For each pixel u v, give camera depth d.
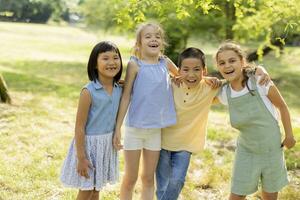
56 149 5.85
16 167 5.05
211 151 6.15
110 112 3.44
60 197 4.34
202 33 14.77
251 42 15.56
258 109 3.48
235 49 3.50
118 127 3.51
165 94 3.64
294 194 4.68
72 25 45.69
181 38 15.16
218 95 3.68
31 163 5.23
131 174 3.74
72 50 24.33
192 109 3.70
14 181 4.65
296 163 5.71
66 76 14.82
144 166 3.76
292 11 6.23
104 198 4.36
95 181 3.45
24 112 7.82
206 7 5.66
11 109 7.95
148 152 3.71
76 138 3.36
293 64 21.59
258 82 3.47
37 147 5.90
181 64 3.64
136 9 5.99
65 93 10.33
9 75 12.59
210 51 20.64
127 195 3.81
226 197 4.62
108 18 17.61
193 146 3.79
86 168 3.37
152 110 3.58
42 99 9.30
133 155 3.69
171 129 3.75
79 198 3.55
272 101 3.52
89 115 3.39
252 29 9.05
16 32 33.59
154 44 3.62
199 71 3.62
